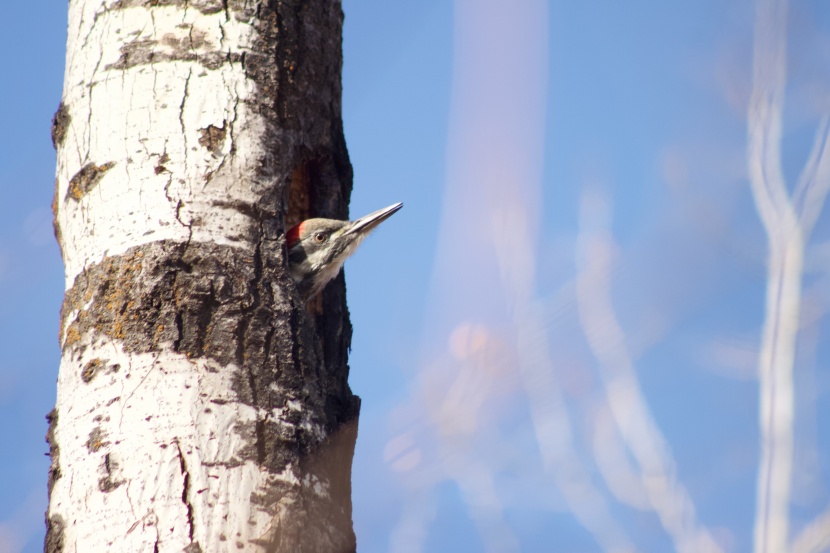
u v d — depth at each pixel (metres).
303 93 10.01
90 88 9.16
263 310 8.48
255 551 7.49
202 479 7.61
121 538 7.45
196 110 9.04
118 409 7.86
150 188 8.69
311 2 10.36
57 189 9.24
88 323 8.29
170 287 8.30
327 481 8.23
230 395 7.99
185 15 9.33
